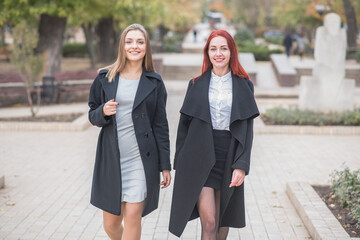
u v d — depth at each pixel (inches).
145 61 127.0
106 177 124.4
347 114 400.5
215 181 126.5
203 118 123.4
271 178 244.4
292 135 368.8
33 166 265.9
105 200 124.3
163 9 783.7
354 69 831.1
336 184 189.3
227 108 124.9
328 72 434.6
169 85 763.4
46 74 629.9
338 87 434.0
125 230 125.3
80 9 563.2
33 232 167.2
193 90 126.9
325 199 193.9
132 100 123.6
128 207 123.6
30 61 437.1
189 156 125.3
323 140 349.1
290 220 181.0
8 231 167.8
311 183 218.8
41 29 633.0
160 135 129.8
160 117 129.5
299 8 1318.9
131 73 126.8
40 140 340.5
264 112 464.4
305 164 275.1
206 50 129.3
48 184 230.1
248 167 120.3
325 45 433.4
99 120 120.3
